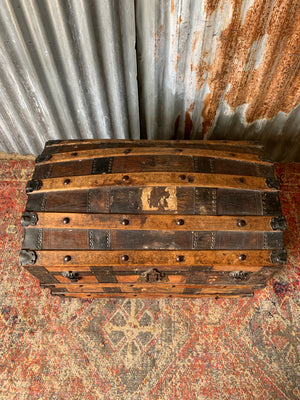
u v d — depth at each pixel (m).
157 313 2.48
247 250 1.83
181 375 2.25
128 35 1.94
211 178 1.87
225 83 2.20
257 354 2.32
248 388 2.20
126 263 1.80
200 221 1.80
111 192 1.85
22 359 2.32
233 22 1.82
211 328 2.42
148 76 2.22
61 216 1.82
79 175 1.91
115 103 2.42
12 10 1.78
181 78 2.20
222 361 2.30
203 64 2.08
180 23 1.85
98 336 2.40
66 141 2.18
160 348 2.35
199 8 1.76
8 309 2.50
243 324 2.44
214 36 1.91
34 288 2.58
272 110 2.39
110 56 2.06
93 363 2.30
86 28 1.87
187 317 2.47
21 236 2.78
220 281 2.07
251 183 1.90
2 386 2.22
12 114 2.56
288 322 2.44
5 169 3.04
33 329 2.43
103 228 1.79
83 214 1.81
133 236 1.80
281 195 2.90
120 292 2.34
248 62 2.04
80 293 2.37
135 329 2.42
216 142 2.14
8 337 2.40
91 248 1.80
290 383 2.22
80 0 1.73
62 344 2.37
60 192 1.89
